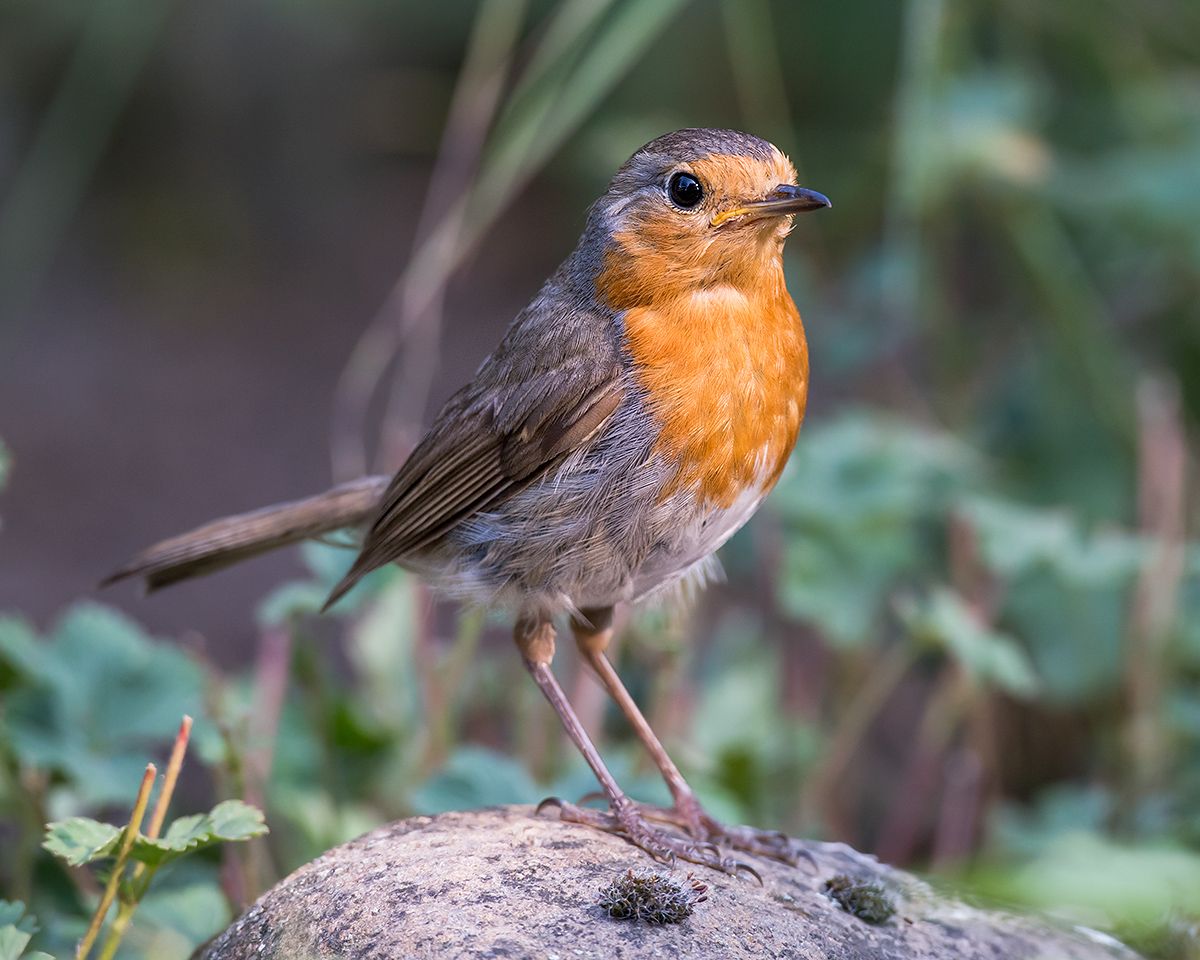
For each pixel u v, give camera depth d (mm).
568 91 10539
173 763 5191
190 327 18859
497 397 6980
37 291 19078
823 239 14766
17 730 7348
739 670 10609
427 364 14688
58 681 7645
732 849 6645
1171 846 8094
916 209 11289
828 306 12070
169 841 5086
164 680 7789
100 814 8211
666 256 6609
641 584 7031
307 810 8469
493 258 19516
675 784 6875
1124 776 10109
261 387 17734
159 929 6984
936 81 11461
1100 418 12305
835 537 9453
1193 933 5973
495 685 10398
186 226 20000
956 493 10750
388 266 19828
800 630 11531
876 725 12516
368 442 16734
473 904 5363
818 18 16078
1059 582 10906
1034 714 12062
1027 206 12211
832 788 10375
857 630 9297
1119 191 11570
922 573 11211
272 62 20406
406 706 9562
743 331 6598
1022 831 9203
